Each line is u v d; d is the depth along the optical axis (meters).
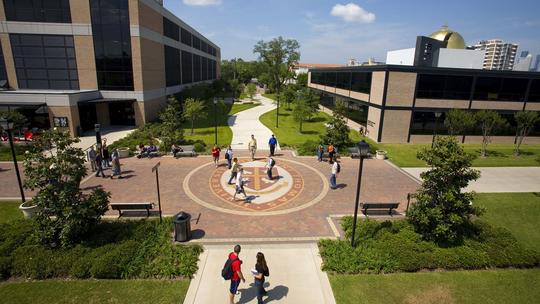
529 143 32.31
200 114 33.16
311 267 10.34
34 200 10.35
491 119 25.95
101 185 17.45
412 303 8.88
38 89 32.94
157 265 9.95
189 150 23.91
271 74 91.06
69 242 10.54
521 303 9.02
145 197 15.90
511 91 30.30
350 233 12.15
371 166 22.14
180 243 11.57
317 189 17.50
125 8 32.00
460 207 10.86
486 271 10.41
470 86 29.62
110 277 9.53
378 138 29.92
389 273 10.14
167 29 42.25
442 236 11.27
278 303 8.70
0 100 27.91
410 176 20.17
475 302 9.00
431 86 29.14
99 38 32.34
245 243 11.73
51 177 10.35
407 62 41.41
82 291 8.98
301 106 34.22
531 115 25.66
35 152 10.32
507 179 20.67
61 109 28.67
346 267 10.13
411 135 30.14
